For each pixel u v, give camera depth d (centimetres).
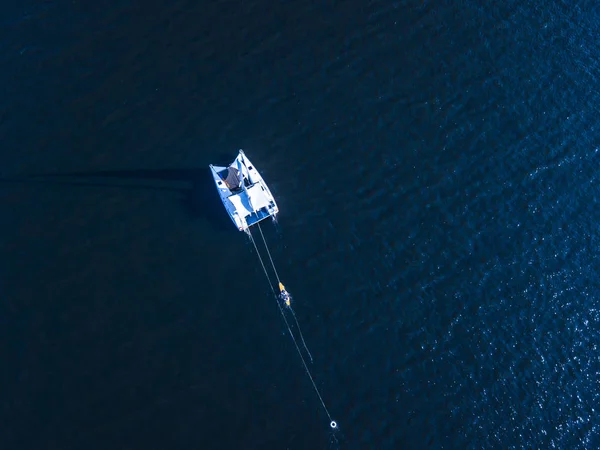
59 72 4994
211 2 5447
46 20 5200
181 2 5416
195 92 5006
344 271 4409
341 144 4916
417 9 5619
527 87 5341
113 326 4069
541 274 4544
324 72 5209
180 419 3797
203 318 4150
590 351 4300
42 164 4603
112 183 4572
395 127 5034
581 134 5172
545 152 5053
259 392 3931
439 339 4234
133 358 3969
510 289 4466
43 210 4434
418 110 5125
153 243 4388
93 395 3828
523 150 5041
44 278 4191
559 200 4853
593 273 4584
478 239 4638
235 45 5253
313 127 4962
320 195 4694
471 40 5512
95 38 5159
